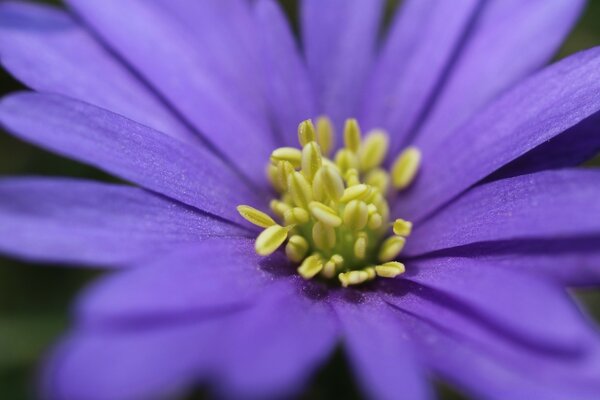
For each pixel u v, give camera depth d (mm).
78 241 76
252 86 91
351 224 86
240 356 69
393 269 84
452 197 87
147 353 69
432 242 86
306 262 83
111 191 78
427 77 92
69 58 86
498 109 87
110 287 71
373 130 93
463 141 88
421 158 90
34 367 96
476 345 74
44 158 102
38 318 98
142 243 78
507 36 92
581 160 85
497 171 86
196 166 84
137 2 90
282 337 72
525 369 72
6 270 100
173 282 73
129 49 88
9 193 75
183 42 90
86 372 68
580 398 71
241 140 89
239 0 93
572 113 82
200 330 71
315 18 94
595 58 84
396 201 90
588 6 108
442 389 94
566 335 71
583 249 77
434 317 78
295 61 92
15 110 78
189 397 89
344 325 77
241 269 80
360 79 94
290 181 86
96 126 80
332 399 85
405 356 73
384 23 109
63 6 105
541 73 86
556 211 78
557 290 73
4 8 86
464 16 92
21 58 85
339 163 91
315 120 92
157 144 82
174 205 81
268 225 85
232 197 86
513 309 73
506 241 80
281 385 69
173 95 87
